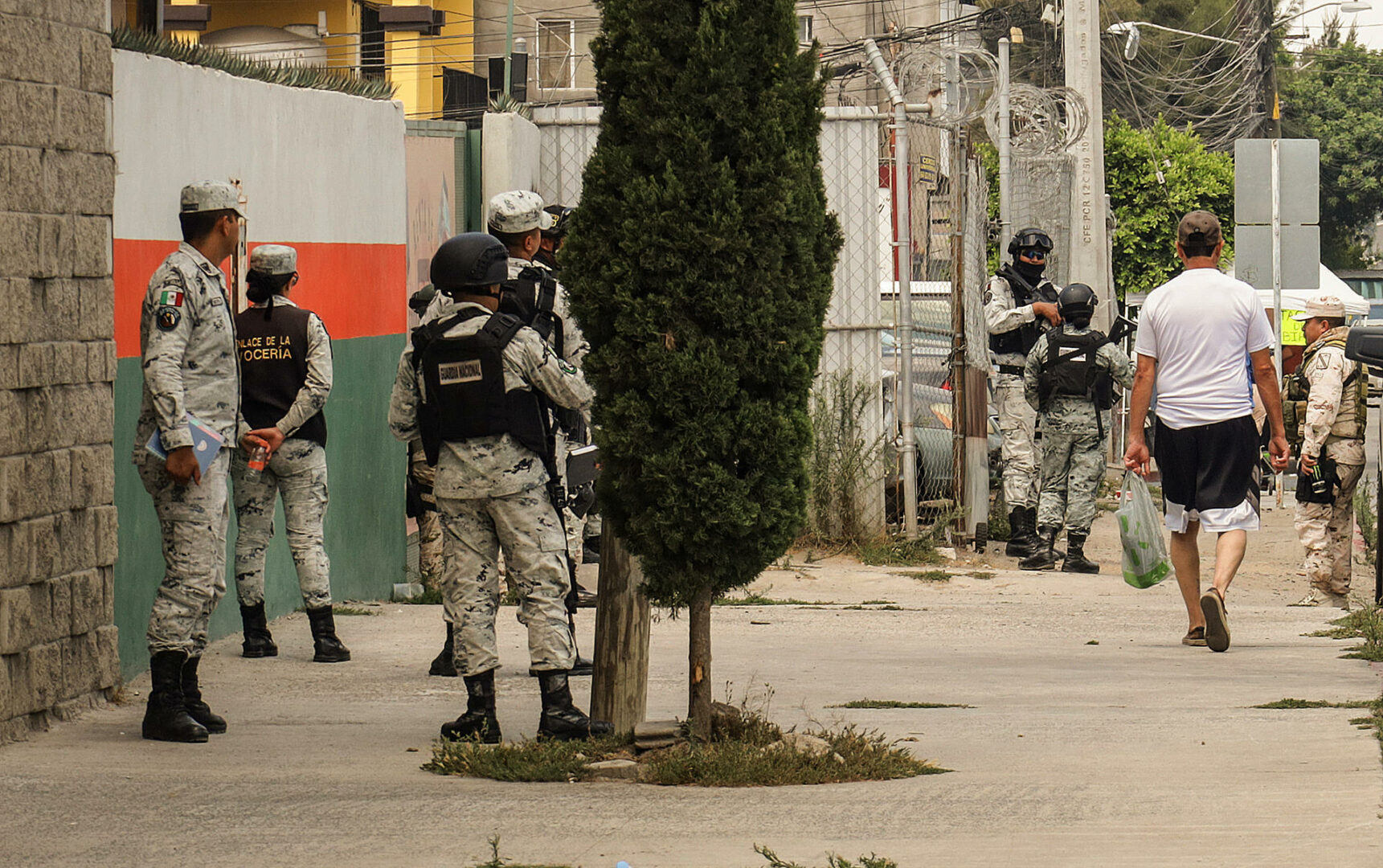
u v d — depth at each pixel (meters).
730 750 11.62
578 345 13.20
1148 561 18.73
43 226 13.28
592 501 17.38
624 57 11.38
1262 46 91.50
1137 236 85.62
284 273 17.27
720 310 11.25
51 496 13.48
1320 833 8.99
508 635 19.81
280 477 17.70
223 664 17.42
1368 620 20.06
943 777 11.34
